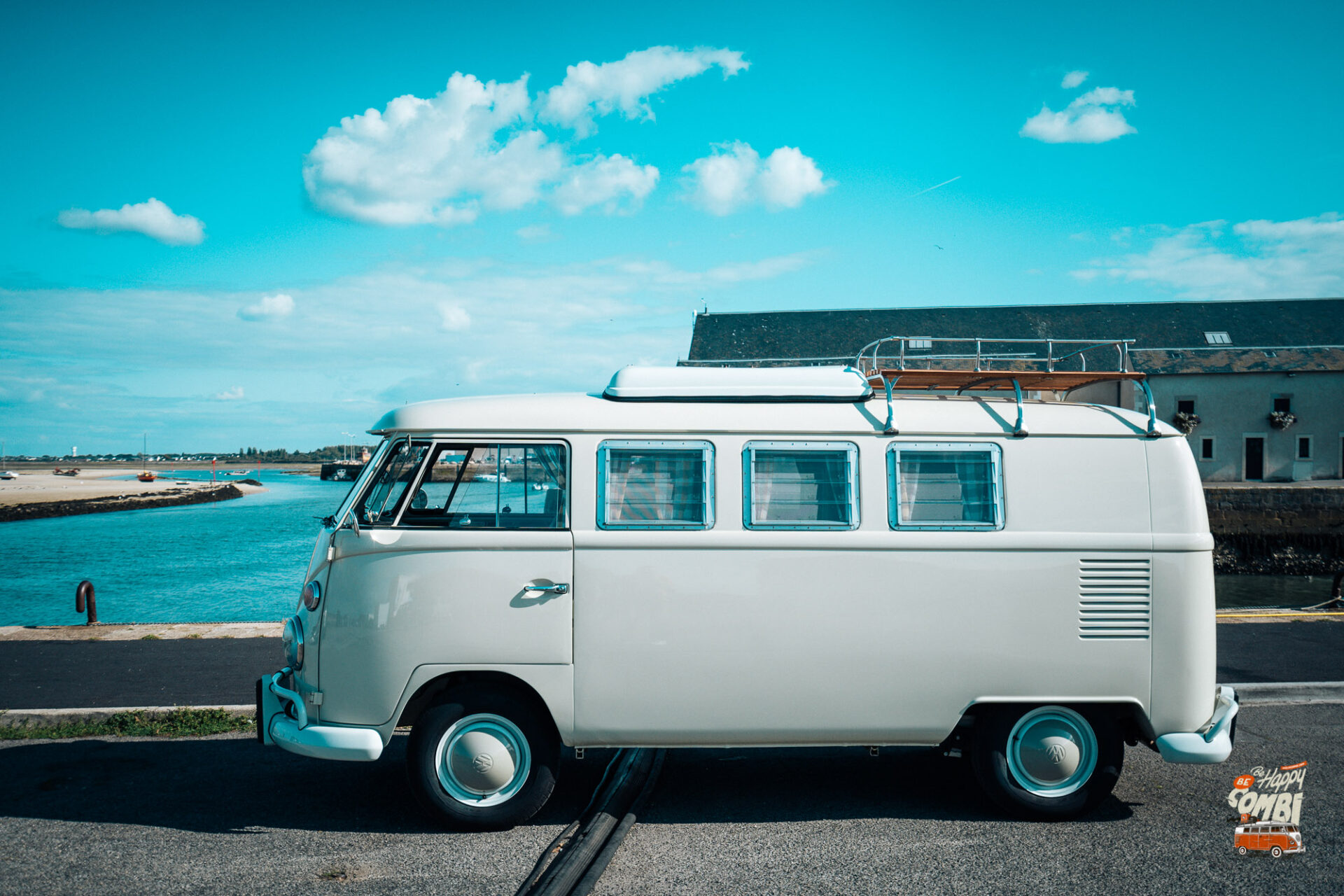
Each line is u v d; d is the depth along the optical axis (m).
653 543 4.75
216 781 5.64
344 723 4.70
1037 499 4.89
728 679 4.73
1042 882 4.11
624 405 4.95
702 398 5.03
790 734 4.78
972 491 4.89
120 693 7.65
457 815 4.72
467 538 4.70
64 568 28.23
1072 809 4.90
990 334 45.50
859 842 4.63
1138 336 45.00
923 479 4.89
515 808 4.75
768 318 47.69
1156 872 4.23
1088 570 4.86
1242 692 7.79
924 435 4.93
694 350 45.69
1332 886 4.07
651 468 4.85
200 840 4.63
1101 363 42.88
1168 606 4.87
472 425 4.87
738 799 5.38
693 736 4.75
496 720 4.77
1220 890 4.03
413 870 4.23
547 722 4.83
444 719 4.72
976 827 4.87
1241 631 10.32
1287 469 41.38
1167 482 4.95
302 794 5.39
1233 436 41.59
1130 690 4.84
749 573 4.76
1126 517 4.90
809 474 4.88
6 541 38.28
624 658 4.71
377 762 6.05
